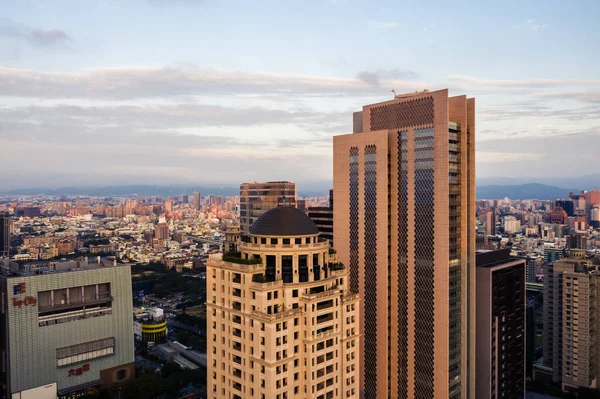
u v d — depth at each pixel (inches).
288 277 5521.7
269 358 5132.9
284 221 5610.2
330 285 5792.3
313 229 5757.9
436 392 7096.5
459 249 7214.6
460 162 7224.4
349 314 5989.2
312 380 5487.2
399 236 7588.6
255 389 5305.1
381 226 7667.3
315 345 5497.1
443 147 6958.7
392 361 7721.5
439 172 7007.9
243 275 5428.2
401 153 7564.0
